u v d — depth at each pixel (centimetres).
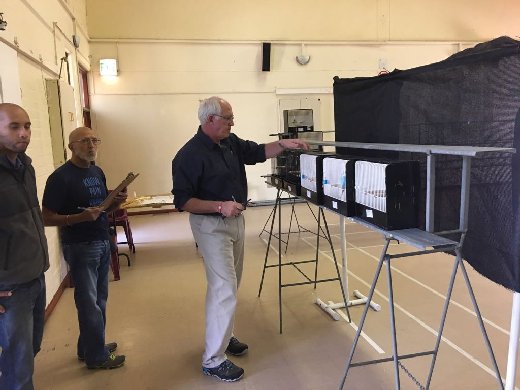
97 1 687
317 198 226
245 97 761
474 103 182
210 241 223
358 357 250
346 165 189
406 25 799
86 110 685
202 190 226
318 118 790
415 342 263
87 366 245
